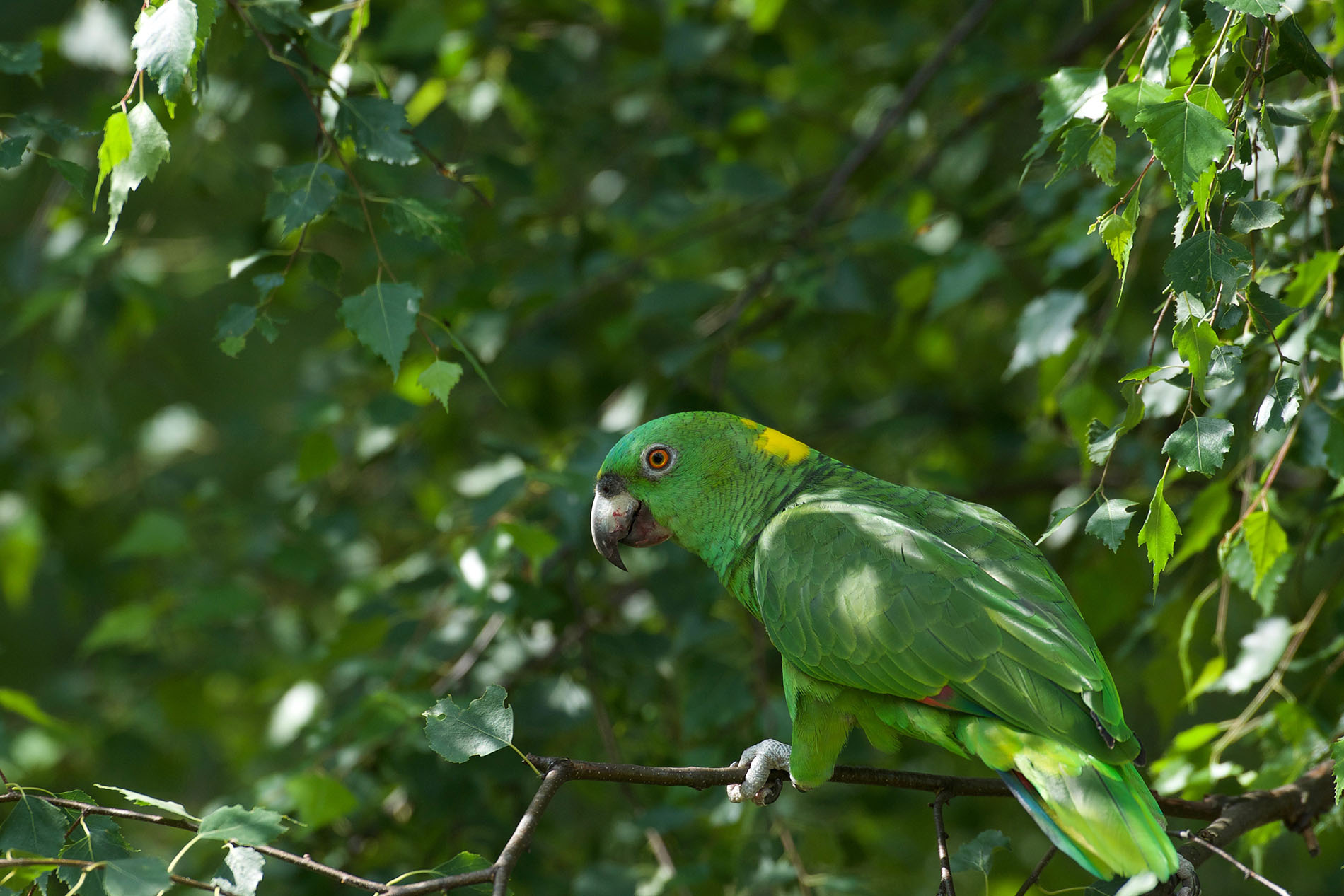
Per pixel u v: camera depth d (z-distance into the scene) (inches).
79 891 152.5
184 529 347.9
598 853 329.7
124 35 332.5
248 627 394.3
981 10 327.9
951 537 211.8
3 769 317.1
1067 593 202.4
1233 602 280.8
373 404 311.0
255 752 411.2
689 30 353.7
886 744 212.8
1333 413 196.5
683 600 306.7
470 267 297.1
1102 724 178.5
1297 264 204.2
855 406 406.0
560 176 407.8
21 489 402.0
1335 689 235.1
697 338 351.3
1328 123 194.2
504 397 405.4
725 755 292.2
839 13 393.4
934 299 295.0
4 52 207.6
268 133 374.3
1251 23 152.8
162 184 360.5
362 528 372.5
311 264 196.5
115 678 388.5
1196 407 215.5
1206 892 398.6
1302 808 203.8
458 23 338.6
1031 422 334.0
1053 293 260.5
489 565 263.0
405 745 291.6
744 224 391.9
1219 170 153.5
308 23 201.3
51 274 361.7
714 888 291.1
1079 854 169.2
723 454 242.8
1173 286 151.7
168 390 472.7
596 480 267.4
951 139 351.3
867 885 278.8
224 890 140.4
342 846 297.9
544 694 295.0
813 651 204.8
